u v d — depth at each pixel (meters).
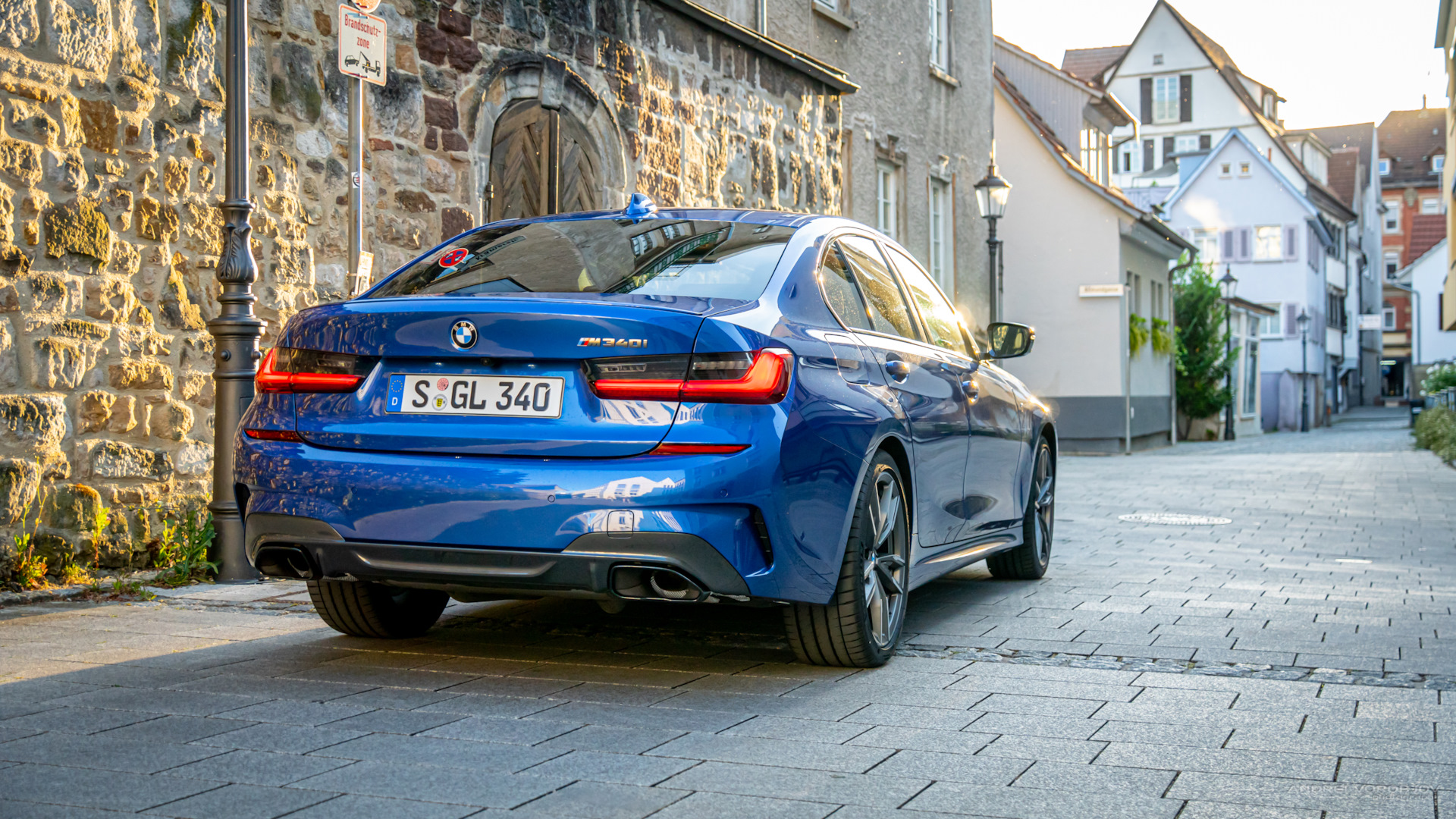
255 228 6.96
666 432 3.71
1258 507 11.82
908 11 18.39
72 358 6.01
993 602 5.98
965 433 5.36
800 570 3.94
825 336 4.30
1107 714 3.79
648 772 3.13
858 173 16.75
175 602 5.55
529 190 9.08
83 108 6.09
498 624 5.15
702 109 10.98
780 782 3.07
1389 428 46.28
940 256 20.09
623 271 4.38
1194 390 34.94
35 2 5.87
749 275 4.29
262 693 3.88
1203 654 4.72
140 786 2.93
